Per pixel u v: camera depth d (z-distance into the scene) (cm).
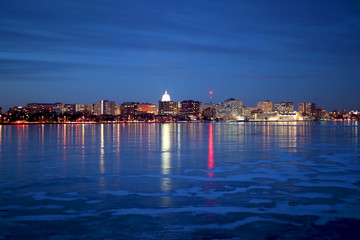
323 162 3428
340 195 2003
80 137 8544
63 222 1549
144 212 1691
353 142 6259
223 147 5294
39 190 2169
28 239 1356
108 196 2006
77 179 2542
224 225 1505
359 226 1485
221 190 2152
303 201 1875
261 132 11350
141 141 6881
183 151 4662
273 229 1454
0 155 4200
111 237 1377
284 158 3784
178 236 1384
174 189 2184
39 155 4200
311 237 1368
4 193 2088
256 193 2062
